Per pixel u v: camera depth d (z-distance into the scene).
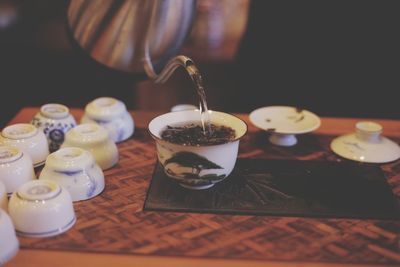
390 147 0.62
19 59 1.34
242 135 0.51
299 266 0.43
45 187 0.48
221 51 1.38
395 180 0.57
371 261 0.44
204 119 0.54
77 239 0.46
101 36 0.61
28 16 1.39
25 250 0.45
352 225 0.49
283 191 0.54
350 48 1.17
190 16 0.65
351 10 1.13
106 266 0.43
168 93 1.38
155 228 0.48
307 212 0.50
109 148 0.59
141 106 1.31
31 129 0.59
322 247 0.46
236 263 0.43
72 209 0.48
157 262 0.43
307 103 1.24
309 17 1.15
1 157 0.52
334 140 0.65
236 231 0.48
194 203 0.52
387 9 1.12
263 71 1.24
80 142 0.57
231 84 1.35
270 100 1.26
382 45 1.16
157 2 0.60
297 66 1.21
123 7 0.59
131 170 0.59
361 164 0.60
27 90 1.36
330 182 0.56
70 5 0.60
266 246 0.46
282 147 0.65
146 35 0.62
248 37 1.22
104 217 0.50
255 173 0.58
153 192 0.54
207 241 0.46
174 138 0.53
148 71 0.64
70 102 1.32
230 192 0.54
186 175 0.51
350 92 1.21
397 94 1.19
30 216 0.46
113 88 1.32
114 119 0.65
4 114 1.30
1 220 0.43
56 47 1.33
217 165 0.51
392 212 0.51
